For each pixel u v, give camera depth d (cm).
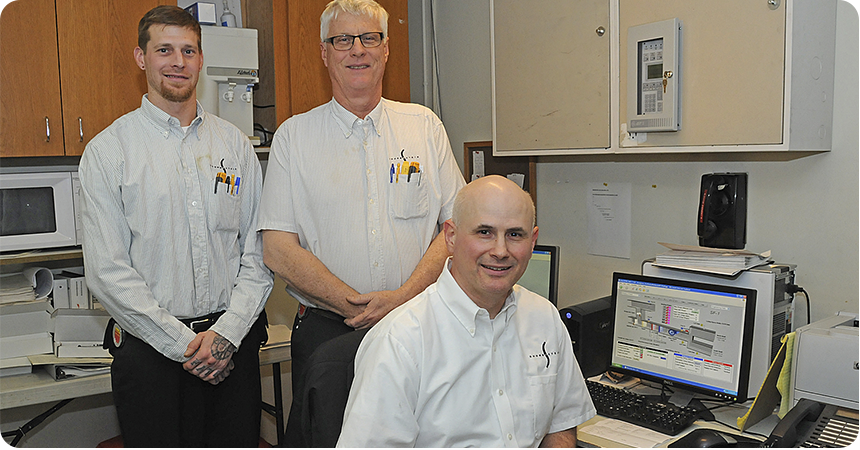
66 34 227
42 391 209
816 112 177
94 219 177
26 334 235
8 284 236
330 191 189
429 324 134
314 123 196
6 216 222
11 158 255
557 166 265
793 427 142
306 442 133
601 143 209
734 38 174
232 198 196
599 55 206
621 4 198
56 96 227
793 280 191
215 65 248
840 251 188
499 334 138
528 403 140
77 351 220
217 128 200
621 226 244
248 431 197
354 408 125
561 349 150
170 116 185
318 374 135
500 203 129
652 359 191
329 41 191
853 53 180
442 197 206
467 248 131
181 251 185
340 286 183
